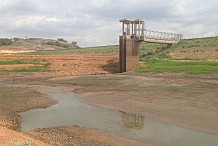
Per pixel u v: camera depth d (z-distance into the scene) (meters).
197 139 16.27
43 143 14.66
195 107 23.36
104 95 31.48
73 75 51.31
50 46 142.62
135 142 16.06
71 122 20.97
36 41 151.75
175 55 55.56
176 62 48.94
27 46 134.00
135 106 25.42
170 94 28.91
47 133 17.88
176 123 19.62
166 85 33.72
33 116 22.92
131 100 27.89
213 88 29.59
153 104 25.56
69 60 61.12
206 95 26.98
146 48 66.94
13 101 29.14
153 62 51.78
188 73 39.16
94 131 18.39
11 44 135.38
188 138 16.48
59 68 56.03
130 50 51.53
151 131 18.08
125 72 49.03
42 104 27.73
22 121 21.33
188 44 62.09
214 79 33.88
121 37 51.72
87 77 46.66
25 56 67.62
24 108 25.95
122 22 52.06
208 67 41.22
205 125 18.80
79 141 16.25
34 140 14.77
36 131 18.38
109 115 22.91
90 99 29.95
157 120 20.67
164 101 26.28
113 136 17.28
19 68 56.12
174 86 32.66
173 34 63.12
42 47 135.62
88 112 24.16
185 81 34.53
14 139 13.52
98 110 24.86
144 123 20.08
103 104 27.19
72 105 27.27
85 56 64.69
